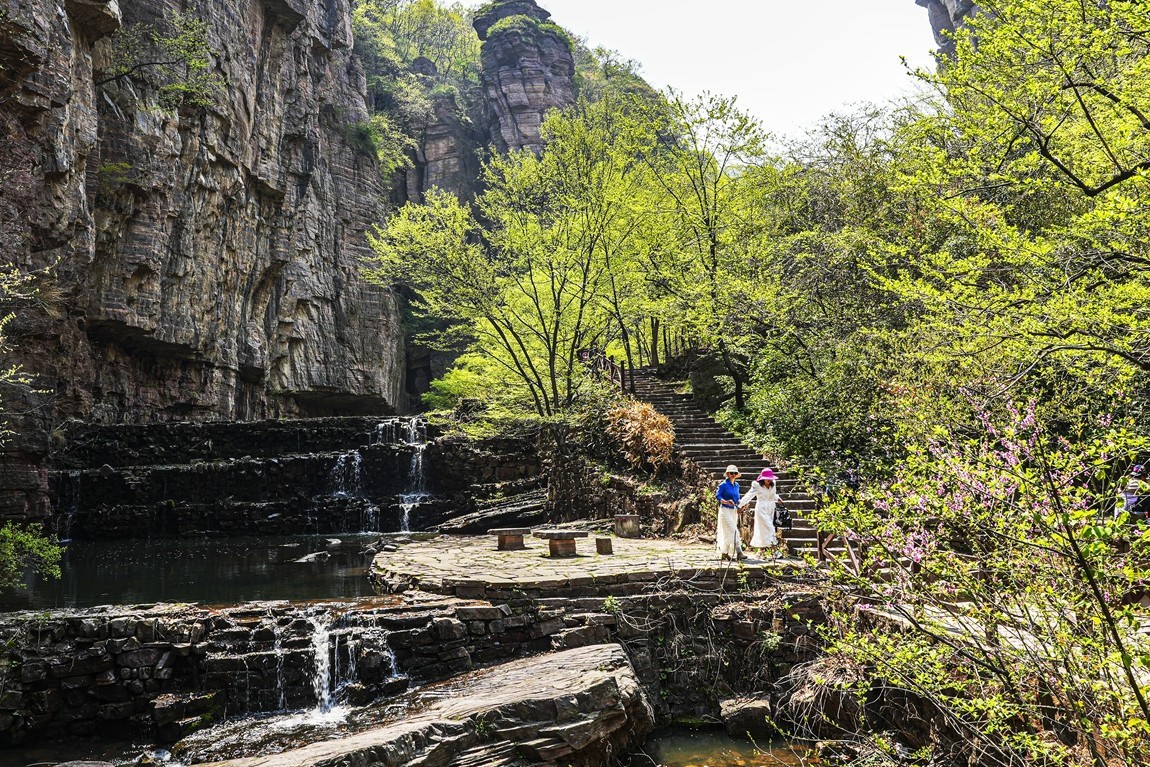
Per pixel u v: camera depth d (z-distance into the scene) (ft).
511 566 40.42
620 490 59.52
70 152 74.18
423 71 220.23
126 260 95.45
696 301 62.69
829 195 64.80
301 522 87.35
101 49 89.92
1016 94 21.35
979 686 18.40
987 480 15.67
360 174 149.89
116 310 94.22
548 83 200.75
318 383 134.21
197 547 74.23
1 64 64.13
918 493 18.28
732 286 59.26
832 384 50.75
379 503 89.61
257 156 120.78
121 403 99.45
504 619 33.73
